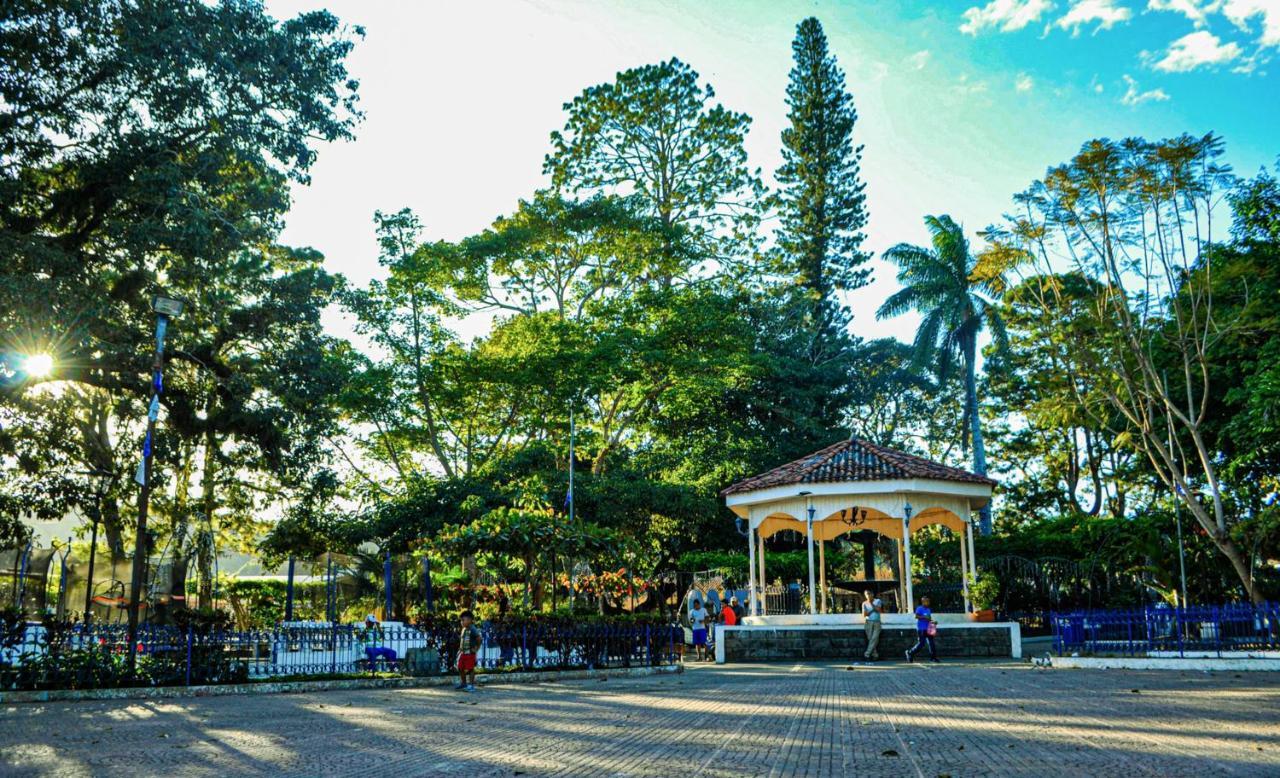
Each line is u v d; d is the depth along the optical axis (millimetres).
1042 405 31953
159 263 28719
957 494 28734
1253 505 33125
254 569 53812
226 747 10508
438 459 42938
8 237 24062
